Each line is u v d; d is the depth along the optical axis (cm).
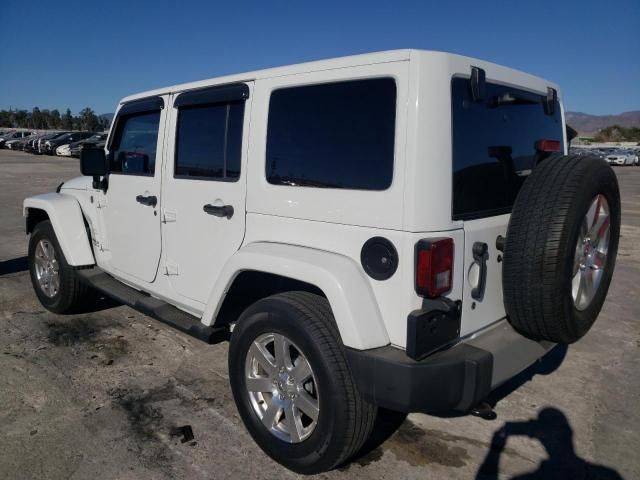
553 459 289
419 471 277
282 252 266
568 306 247
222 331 326
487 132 260
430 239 222
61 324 476
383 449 296
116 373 380
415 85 223
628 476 275
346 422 242
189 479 266
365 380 231
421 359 225
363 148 241
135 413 326
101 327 470
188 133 342
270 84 284
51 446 289
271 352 293
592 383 378
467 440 307
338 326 236
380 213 233
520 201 251
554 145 287
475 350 239
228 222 310
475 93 241
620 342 458
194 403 340
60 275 473
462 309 246
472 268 248
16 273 649
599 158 267
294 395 265
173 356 411
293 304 258
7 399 338
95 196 445
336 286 236
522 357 259
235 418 323
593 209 262
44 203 468
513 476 275
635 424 325
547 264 238
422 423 324
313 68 263
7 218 1066
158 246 372
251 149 293
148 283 388
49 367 387
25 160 2852
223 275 295
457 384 228
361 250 242
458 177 238
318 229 260
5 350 416
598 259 284
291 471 273
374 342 233
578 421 328
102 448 289
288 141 275
